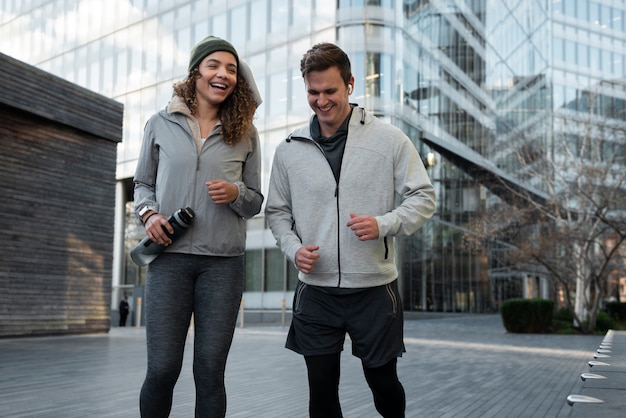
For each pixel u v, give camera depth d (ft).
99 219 49.29
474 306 111.96
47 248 44.96
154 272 9.74
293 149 10.22
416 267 97.19
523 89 138.10
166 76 102.32
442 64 105.19
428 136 97.14
